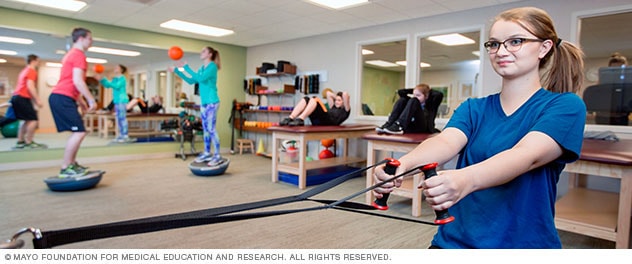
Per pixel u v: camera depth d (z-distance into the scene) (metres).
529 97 0.83
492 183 0.67
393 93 8.57
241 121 7.42
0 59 4.94
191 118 6.76
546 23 0.81
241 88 7.78
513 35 0.81
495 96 0.92
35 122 5.25
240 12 5.04
